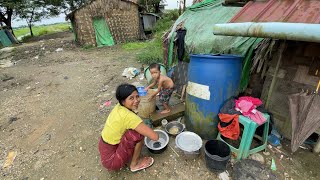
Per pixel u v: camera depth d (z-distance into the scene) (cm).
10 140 285
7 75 625
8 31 1419
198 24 391
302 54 223
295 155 228
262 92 271
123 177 210
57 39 1499
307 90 223
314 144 233
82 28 1095
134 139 190
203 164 222
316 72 214
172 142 258
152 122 289
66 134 292
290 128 244
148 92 309
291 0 167
